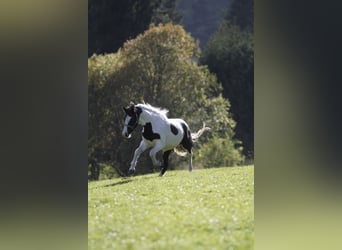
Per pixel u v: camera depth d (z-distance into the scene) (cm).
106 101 2611
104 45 2853
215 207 1303
